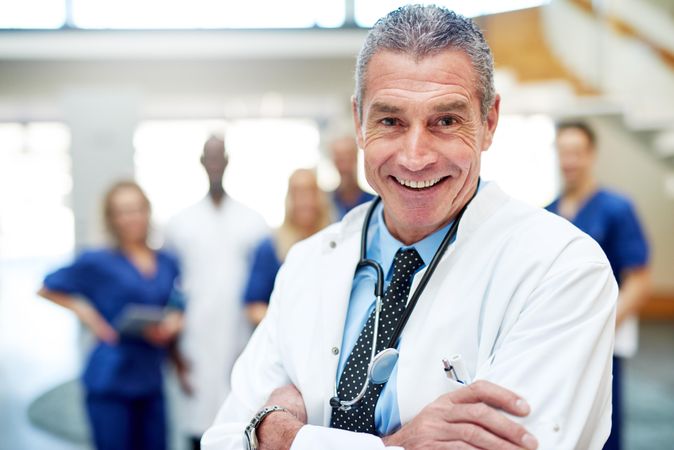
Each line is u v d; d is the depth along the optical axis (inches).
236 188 343.3
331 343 36.5
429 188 32.9
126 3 265.4
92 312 91.7
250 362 40.4
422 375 32.7
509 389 29.3
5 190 450.9
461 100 31.4
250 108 298.7
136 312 86.6
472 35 32.2
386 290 36.2
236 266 98.6
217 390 97.6
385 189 33.7
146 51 267.1
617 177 225.6
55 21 263.7
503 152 241.3
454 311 33.2
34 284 383.2
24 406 154.4
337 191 113.0
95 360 89.9
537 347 29.9
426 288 34.3
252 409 38.2
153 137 357.1
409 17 32.3
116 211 93.1
